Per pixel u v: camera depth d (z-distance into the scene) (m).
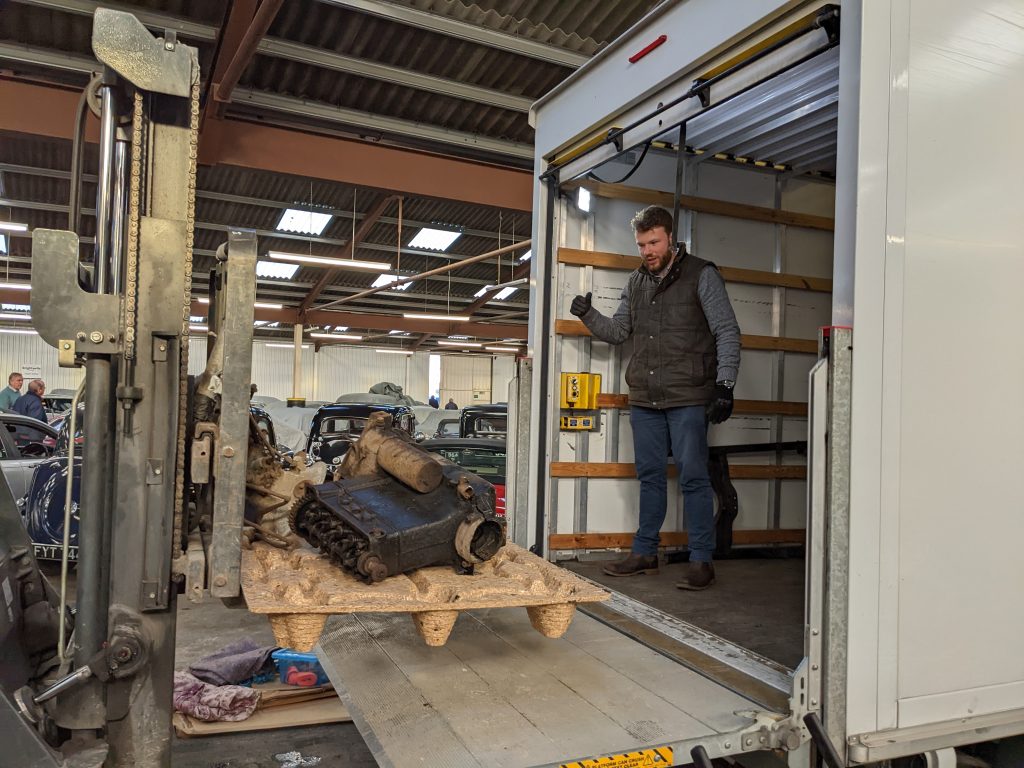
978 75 1.91
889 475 1.78
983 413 1.91
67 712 1.58
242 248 1.62
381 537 1.89
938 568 1.84
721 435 3.75
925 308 1.82
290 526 2.18
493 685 2.05
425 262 15.35
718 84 2.29
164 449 1.60
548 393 3.30
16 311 17.75
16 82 6.90
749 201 3.77
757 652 2.32
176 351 1.61
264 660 3.47
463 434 8.09
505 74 7.21
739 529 3.82
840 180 1.76
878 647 1.76
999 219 1.94
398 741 1.72
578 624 2.62
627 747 1.66
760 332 3.79
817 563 1.73
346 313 19.75
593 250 3.40
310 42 6.66
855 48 1.75
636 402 3.21
